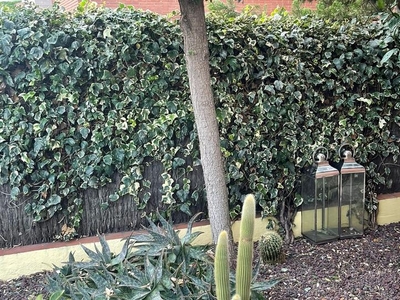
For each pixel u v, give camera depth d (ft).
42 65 8.86
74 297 6.29
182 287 6.59
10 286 8.94
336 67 10.81
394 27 9.21
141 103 9.70
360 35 10.97
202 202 10.75
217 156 9.02
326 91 11.03
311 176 10.69
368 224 11.82
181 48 9.75
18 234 9.57
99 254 7.70
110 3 20.10
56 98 9.16
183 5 8.37
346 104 11.19
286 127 10.76
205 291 6.35
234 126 10.41
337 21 11.44
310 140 11.02
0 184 9.18
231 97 10.23
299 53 10.50
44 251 9.53
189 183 10.49
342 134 11.32
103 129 9.53
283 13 11.65
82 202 9.88
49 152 9.38
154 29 9.48
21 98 9.00
